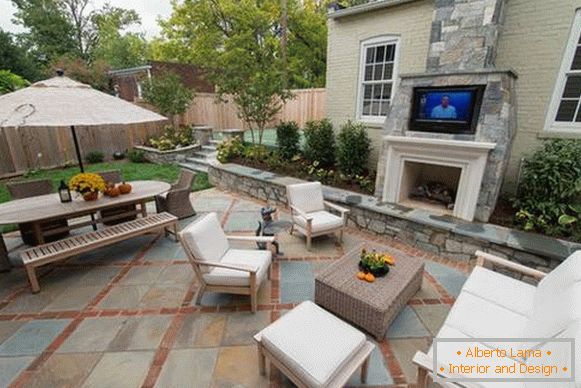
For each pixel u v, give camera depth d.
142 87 10.84
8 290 3.35
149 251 4.25
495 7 3.99
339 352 1.92
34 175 8.34
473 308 2.29
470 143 3.92
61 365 2.34
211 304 3.08
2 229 4.95
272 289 3.33
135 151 10.39
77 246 3.52
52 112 3.50
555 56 4.33
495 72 3.78
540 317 1.95
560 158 3.78
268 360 2.20
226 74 8.41
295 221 4.50
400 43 5.77
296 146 7.49
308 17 16.02
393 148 4.75
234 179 7.12
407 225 4.38
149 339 2.60
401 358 2.40
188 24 16.47
